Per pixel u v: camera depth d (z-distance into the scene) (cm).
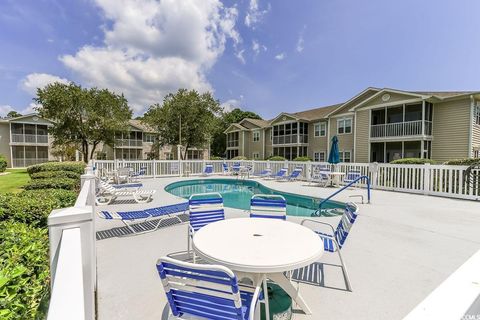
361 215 557
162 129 2845
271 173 1454
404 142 1714
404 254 342
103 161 1310
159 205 669
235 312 143
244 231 246
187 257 331
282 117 2484
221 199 352
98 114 2283
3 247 221
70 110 2189
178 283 152
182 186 1273
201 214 342
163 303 231
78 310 81
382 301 235
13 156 2733
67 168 1136
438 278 277
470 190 736
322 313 217
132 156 3362
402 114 1717
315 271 293
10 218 330
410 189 870
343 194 854
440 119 1539
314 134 2286
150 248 362
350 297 241
